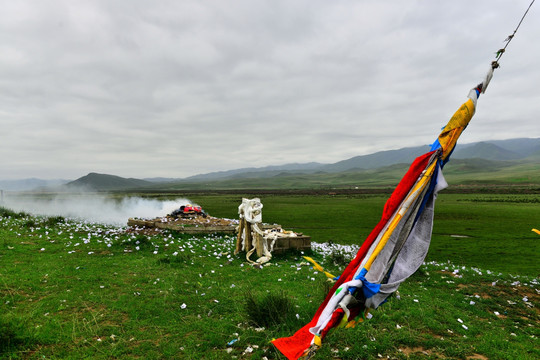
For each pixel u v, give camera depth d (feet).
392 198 8.70
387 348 16.15
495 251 51.03
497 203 173.06
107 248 34.91
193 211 61.00
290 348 8.07
